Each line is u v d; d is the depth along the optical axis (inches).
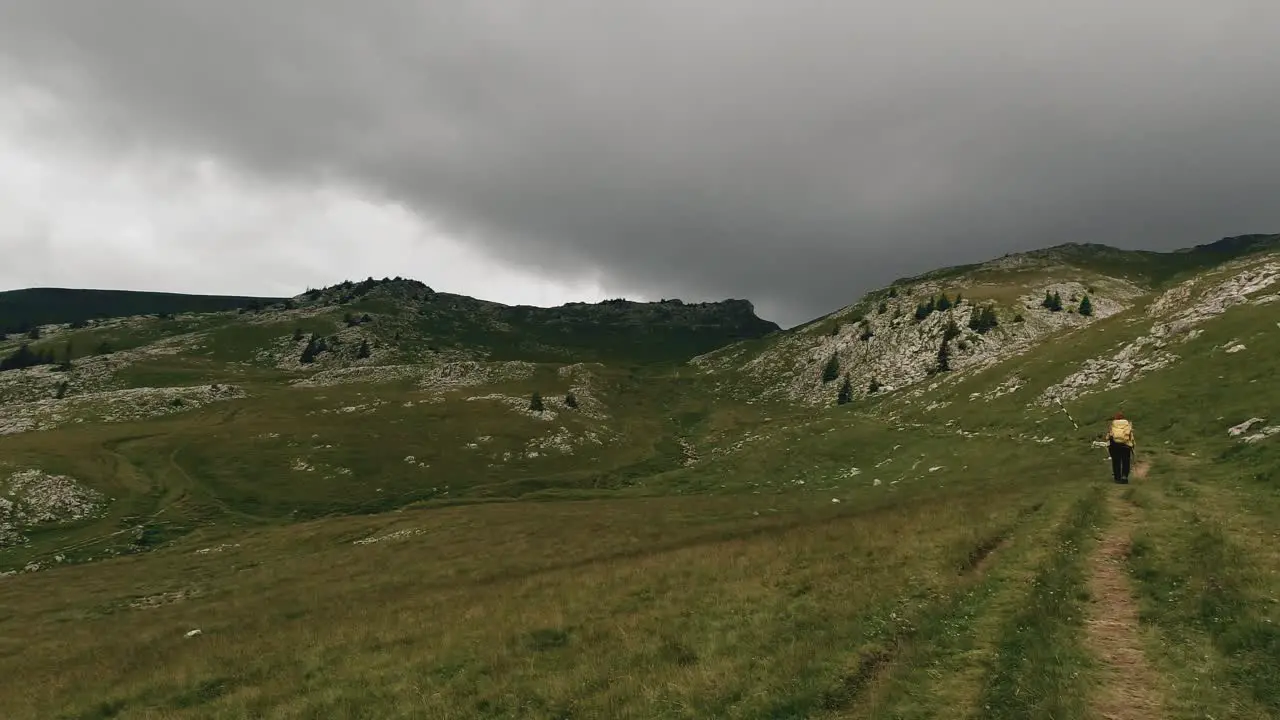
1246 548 681.0
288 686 761.6
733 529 1781.5
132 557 2935.5
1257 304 2301.9
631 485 3823.8
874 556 920.9
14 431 5595.5
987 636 569.9
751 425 6161.4
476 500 3759.8
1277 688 416.2
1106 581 669.9
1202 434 1600.6
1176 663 478.9
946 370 6200.8
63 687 957.8
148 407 6289.4
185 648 1109.7
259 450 4724.4
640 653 681.0
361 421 5684.1
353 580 1926.7
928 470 2340.1
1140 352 2586.1
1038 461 1964.8
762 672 576.4
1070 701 428.8
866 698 500.7
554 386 7834.6
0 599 2260.1
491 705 624.1
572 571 1242.0
